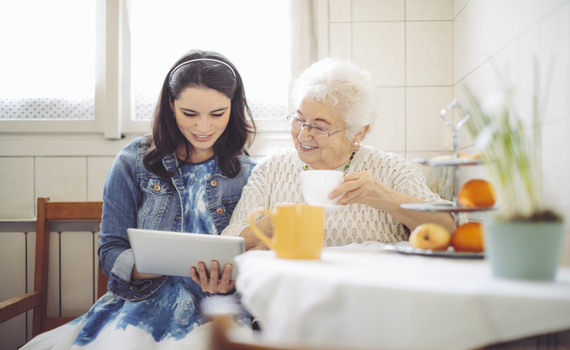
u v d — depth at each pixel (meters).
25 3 1.96
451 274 0.61
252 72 1.95
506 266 0.57
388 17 1.87
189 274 1.07
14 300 1.53
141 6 1.93
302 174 1.00
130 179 1.38
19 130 1.90
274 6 1.94
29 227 1.84
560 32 0.92
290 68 1.90
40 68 1.95
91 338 1.13
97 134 1.92
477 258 0.75
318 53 1.88
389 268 0.66
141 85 1.95
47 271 1.72
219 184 1.43
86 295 1.83
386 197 1.07
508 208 0.58
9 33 1.96
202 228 1.39
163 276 1.28
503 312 0.48
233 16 1.94
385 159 1.34
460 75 1.75
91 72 1.95
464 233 0.80
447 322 0.48
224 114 1.37
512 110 0.60
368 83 1.30
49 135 1.92
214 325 0.40
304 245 0.76
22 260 1.84
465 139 1.65
